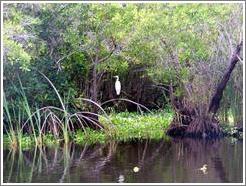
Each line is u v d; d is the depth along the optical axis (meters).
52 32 24.50
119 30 25.08
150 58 26.75
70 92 25.27
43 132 23.38
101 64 27.02
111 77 32.62
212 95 24.88
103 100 33.00
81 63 26.73
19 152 21.12
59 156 20.09
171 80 25.61
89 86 27.34
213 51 24.36
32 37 22.94
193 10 23.61
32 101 24.11
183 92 25.31
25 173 16.81
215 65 24.58
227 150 21.44
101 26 25.20
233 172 16.78
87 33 25.28
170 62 24.95
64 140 23.66
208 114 24.95
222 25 23.83
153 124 29.09
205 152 20.89
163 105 34.62
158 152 20.95
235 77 25.25
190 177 16.03
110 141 24.23
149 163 18.38
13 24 20.78
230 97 25.45
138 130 27.66
